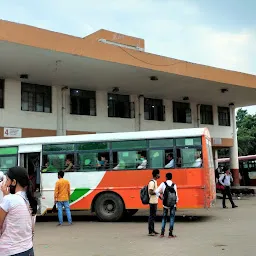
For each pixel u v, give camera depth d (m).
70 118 19.41
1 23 12.74
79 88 19.98
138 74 17.77
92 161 12.85
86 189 12.73
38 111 18.34
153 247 7.90
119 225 11.66
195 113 25.30
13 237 3.52
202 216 13.23
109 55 15.55
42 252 7.79
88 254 7.45
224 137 26.73
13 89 17.58
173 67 17.75
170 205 9.06
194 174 11.98
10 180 3.75
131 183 12.44
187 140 12.21
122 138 12.73
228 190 16.00
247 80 21.06
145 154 12.49
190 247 7.78
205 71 19.09
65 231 10.66
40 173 13.03
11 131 17.17
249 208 15.64
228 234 9.27
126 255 7.25
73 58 14.98
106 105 20.98
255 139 43.62
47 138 13.23
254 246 7.70
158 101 23.45
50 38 13.89
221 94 22.98
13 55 14.38
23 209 3.61
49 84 18.84
